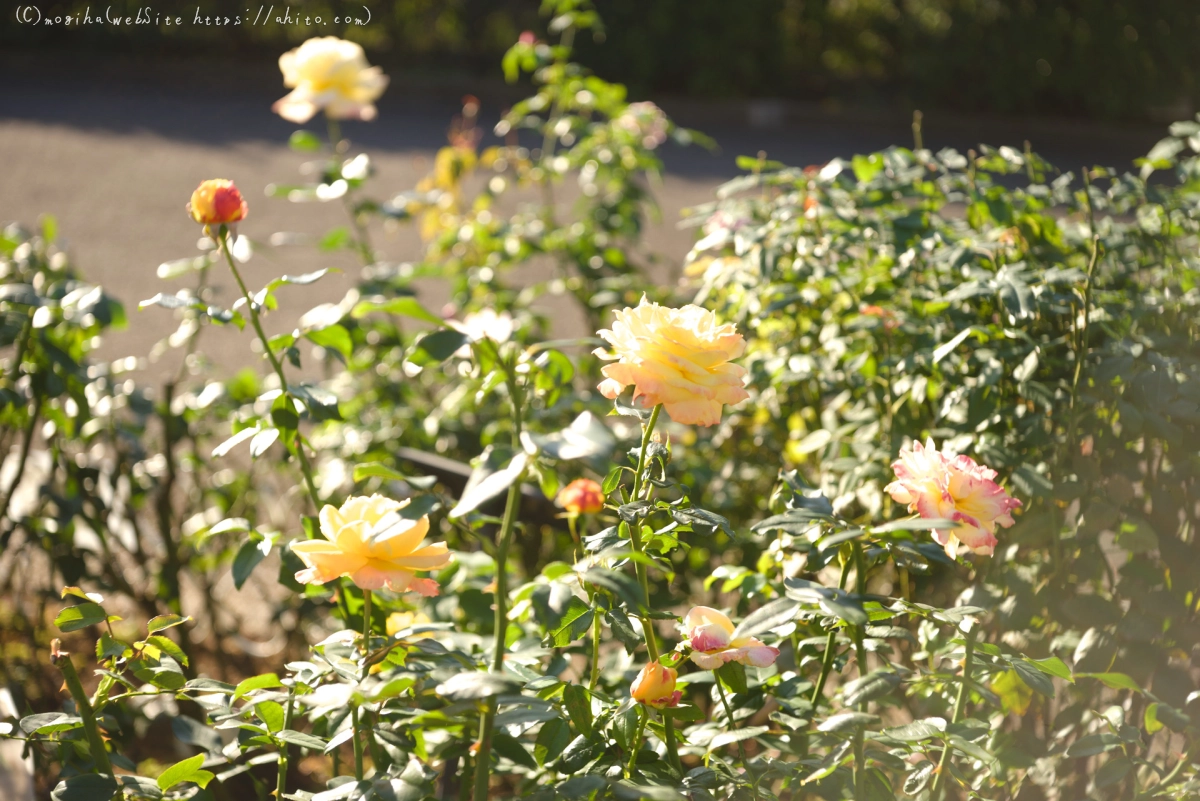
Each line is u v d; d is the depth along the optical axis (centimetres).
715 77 1119
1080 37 1081
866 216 201
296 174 778
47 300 197
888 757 118
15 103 952
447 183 366
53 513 241
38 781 198
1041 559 166
